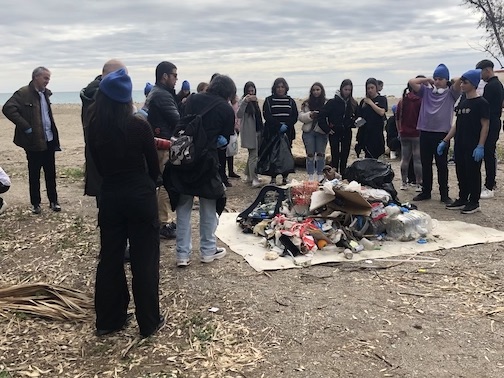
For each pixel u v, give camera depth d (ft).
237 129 32.35
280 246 18.11
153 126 18.25
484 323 12.66
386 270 16.34
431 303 13.85
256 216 20.76
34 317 13.24
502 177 31.37
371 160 22.34
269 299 14.28
